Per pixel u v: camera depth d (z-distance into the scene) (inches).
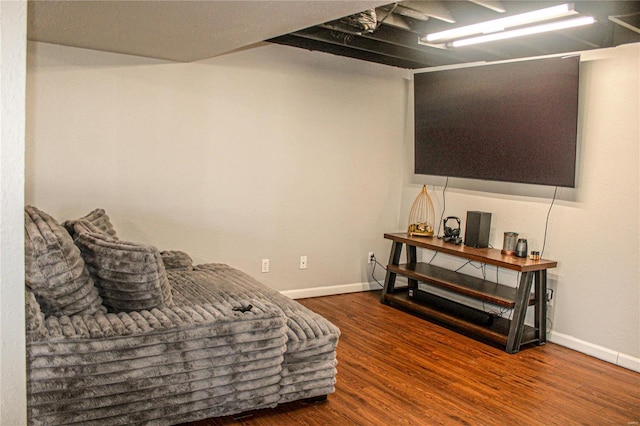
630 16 125.2
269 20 105.3
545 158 161.5
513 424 113.7
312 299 198.8
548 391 130.7
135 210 160.7
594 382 137.4
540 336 163.2
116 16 104.2
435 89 191.3
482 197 188.4
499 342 157.5
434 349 154.6
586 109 155.9
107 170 155.0
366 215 211.2
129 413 94.3
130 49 144.9
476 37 149.6
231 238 179.8
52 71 143.6
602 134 152.6
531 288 168.1
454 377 136.0
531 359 151.2
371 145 208.1
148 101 159.3
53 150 146.4
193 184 170.1
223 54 170.4
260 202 184.2
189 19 105.2
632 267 147.2
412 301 187.5
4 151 41.1
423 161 202.5
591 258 156.2
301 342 111.6
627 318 148.3
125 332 92.0
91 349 89.5
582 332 158.9
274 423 107.8
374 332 166.2
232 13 99.9
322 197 198.4
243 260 183.2
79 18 106.7
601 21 125.8
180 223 169.2
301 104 188.4
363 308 190.9
